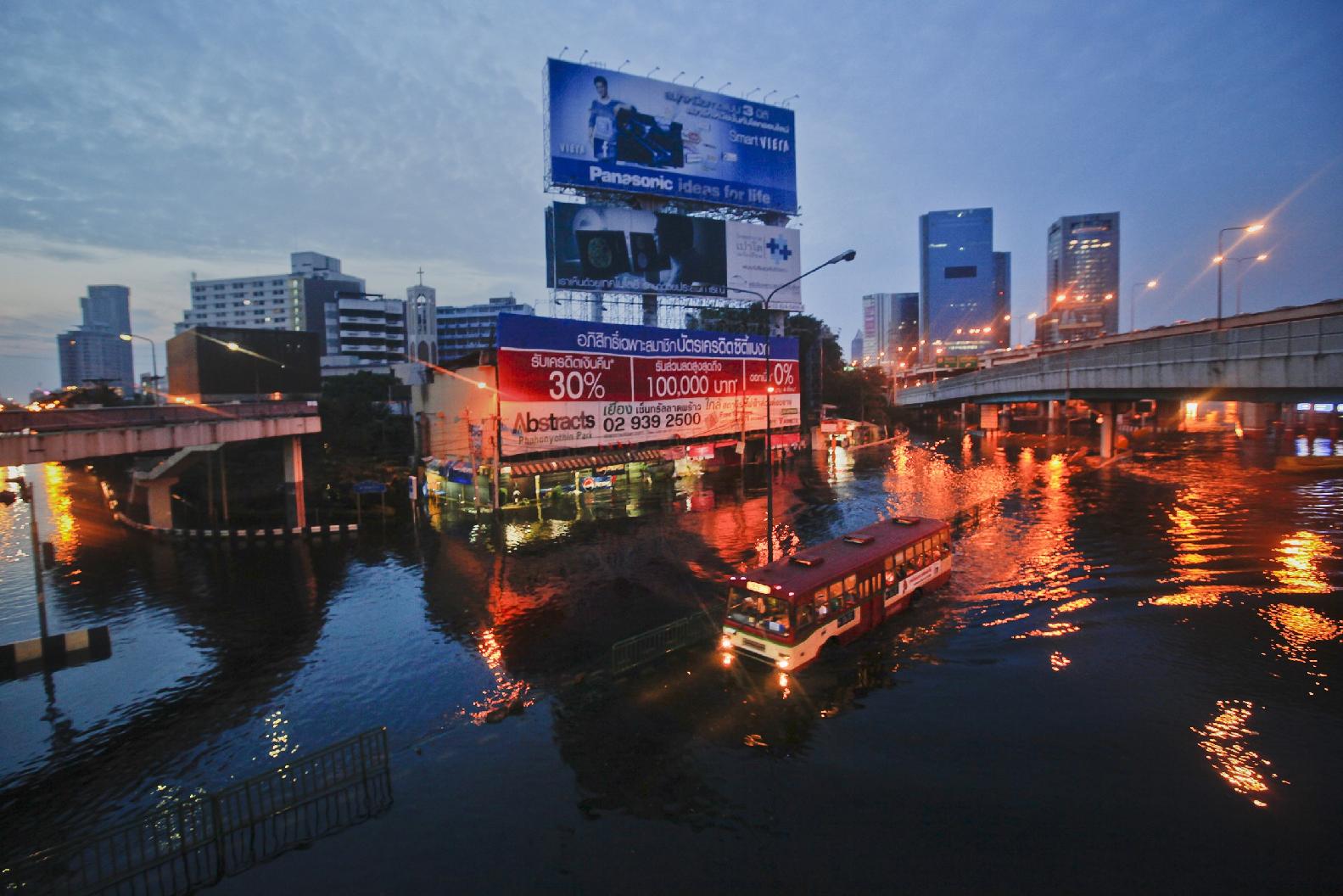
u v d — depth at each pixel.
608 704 16.98
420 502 47.12
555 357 46.41
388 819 12.68
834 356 112.69
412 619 24.33
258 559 33.03
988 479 56.38
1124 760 13.98
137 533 39.72
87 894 10.38
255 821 12.00
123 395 84.69
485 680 18.97
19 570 32.47
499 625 23.33
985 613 22.72
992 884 10.60
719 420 60.06
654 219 61.62
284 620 24.53
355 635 22.91
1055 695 16.89
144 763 15.54
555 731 15.75
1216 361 40.69
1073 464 64.50
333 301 140.38
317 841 12.10
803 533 36.88
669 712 16.48
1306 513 37.56
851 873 10.94
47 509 51.91
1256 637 20.34
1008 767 13.82
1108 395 61.72
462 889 10.83
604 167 58.91
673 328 55.53
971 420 124.56
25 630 24.28
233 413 39.81
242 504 47.31
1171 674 18.00
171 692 19.14
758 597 18.47
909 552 23.03
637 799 13.09
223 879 11.20
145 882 10.86
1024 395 77.25
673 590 26.75
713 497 48.38
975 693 17.06
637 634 22.08
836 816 12.39
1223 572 26.92
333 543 36.06
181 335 55.78
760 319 81.69
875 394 120.38
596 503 46.22
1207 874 10.70
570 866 11.29
